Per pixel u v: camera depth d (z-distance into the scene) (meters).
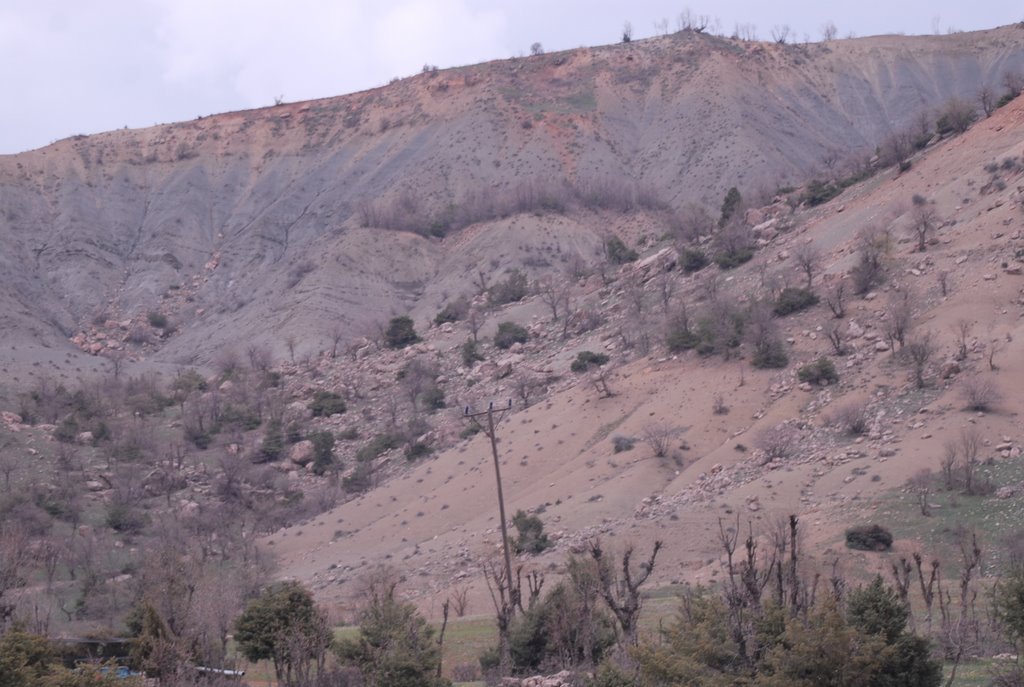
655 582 57.66
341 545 85.12
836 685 23.75
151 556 64.12
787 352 92.12
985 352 77.75
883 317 89.75
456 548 74.50
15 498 86.69
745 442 80.62
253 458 112.44
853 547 56.84
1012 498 58.66
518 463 89.94
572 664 33.59
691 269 125.19
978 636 33.56
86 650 37.81
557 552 68.12
